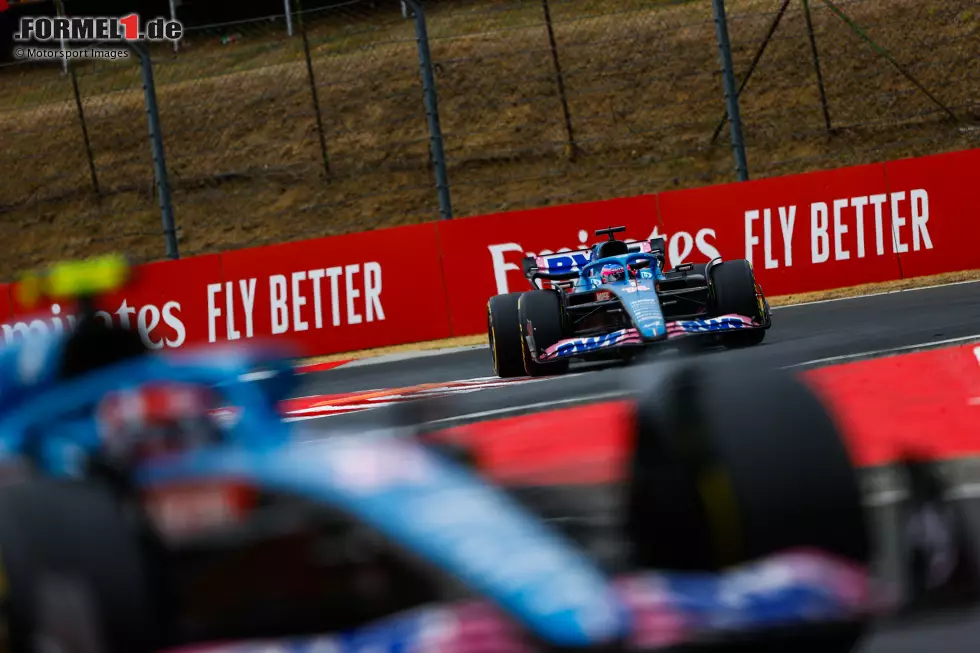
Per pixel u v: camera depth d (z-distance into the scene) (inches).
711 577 346.6
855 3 4542.3
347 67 4864.7
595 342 1510.8
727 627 319.3
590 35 4702.3
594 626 300.4
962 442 836.6
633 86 4495.6
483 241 2388.0
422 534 337.1
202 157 4667.8
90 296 605.0
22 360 596.7
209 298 2417.6
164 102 4906.5
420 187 4335.6
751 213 2377.0
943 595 372.2
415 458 387.9
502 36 4810.5
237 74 4936.0
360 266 2405.3
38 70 4995.1
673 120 4338.1
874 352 1342.3
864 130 4124.0
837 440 418.0
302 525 434.0
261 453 435.2
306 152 4598.9
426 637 323.9
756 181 2384.4
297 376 607.8
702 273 1726.1
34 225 4601.4
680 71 4493.1
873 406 1032.8
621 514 495.5
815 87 4315.9
